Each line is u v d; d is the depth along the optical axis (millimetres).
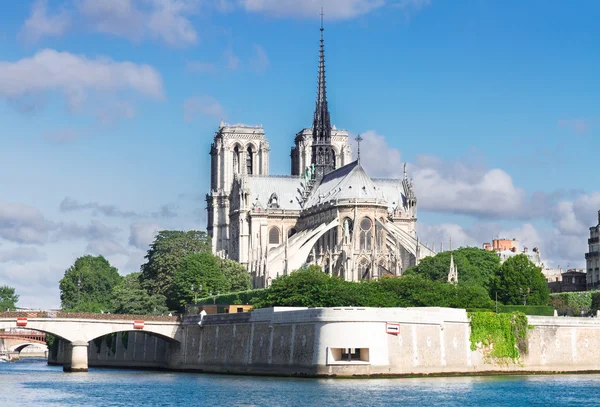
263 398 162375
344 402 156000
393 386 179000
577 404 157750
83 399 169125
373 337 192125
